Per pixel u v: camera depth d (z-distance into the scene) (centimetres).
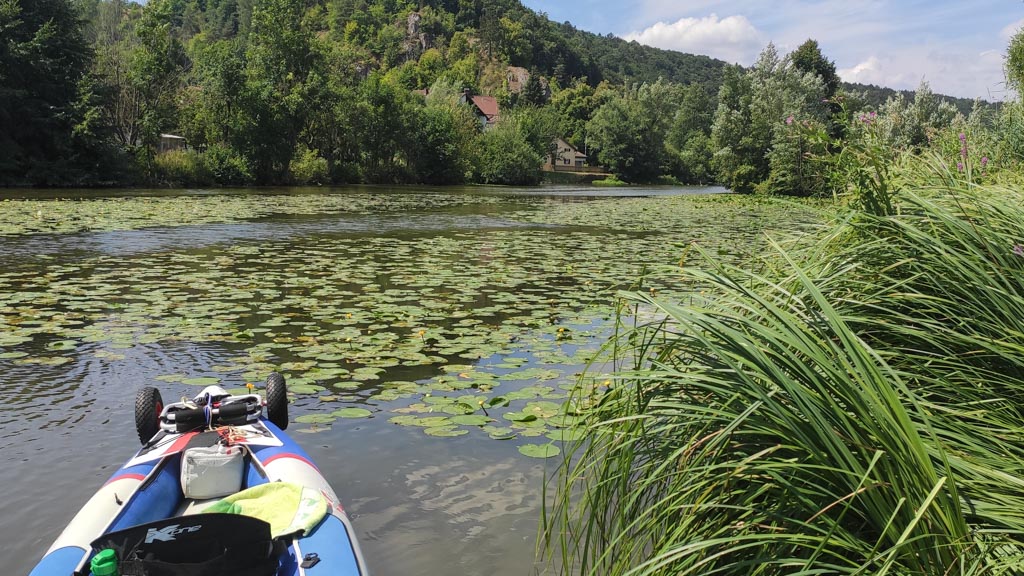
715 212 2912
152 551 270
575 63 17512
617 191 5706
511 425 487
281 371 600
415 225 2047
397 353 661
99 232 1598
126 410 512
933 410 249
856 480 202
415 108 5600
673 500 260
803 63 5381
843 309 293
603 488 290
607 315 848
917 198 308
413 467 422
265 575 271
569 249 1526
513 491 394
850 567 217
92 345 671
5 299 862
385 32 14975
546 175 8025
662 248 1551
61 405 518
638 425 270
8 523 352
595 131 8725
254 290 958
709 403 264
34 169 3138
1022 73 1409
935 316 292
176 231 1673
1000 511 198
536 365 636
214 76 4003
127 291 933
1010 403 248
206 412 406
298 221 2050
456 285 1041
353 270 1155
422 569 316
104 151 3312
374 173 5219
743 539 221
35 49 3116
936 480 189
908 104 3192
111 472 412
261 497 317
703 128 10519
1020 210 308
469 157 6284
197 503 359
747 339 234
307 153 4634
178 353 650
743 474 240
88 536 283
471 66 14412
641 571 252
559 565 320
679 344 277
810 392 213
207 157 3916
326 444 455
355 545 292
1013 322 251
